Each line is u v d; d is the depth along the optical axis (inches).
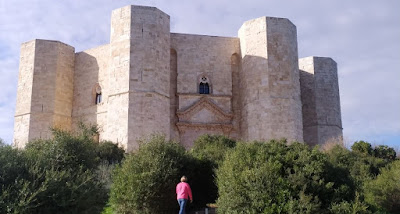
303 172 622.5
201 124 1493.6
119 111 1344.7
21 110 1539.1
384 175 848.3
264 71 1425.9
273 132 1375.5
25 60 1582.2
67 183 553.3
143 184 716.7
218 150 928.9
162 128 1365.7
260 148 677.9
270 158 639.8
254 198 602.9
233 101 1558.8
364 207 600.4
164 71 1416.1
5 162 554.9
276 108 1396.4
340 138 1529.3
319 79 1748.3
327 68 1771.7
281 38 1464.1
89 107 1566.2
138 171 740.0
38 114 1518.2
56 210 537.0
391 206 800.9
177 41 1557.6
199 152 899.4
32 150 655.1
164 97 1396.4
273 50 1446.9
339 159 1170.6
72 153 711.1
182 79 1529.3
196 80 1539.1
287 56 1456.7
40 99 1533.0
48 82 1553.9
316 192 611.5
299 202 586.9
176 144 813.9
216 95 1530.5
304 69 1775.3
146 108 1337.4
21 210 494.9
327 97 1738.4
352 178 681.0
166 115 1392.7
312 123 1706.4
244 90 1493.6
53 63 1573.6
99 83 1560.0
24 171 557.3
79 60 1646.2
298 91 1472.7
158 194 721.6
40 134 1503.4
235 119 1541.6
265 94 1407.5
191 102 1515.7
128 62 1359.5
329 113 1721.2
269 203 591.8
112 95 1375.5
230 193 622.2
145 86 1353.3
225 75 1565.0
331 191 620.1
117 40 1407.5
